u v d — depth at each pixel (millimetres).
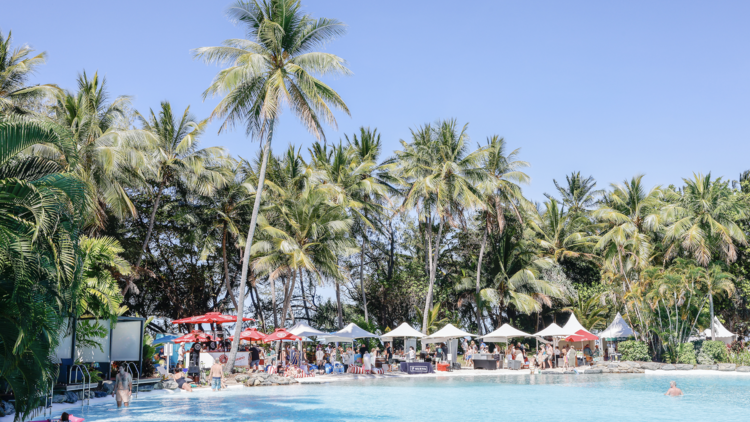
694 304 33969
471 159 41562
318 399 19219
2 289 10523
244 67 25516
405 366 31906
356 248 40844
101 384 19141
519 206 47531
